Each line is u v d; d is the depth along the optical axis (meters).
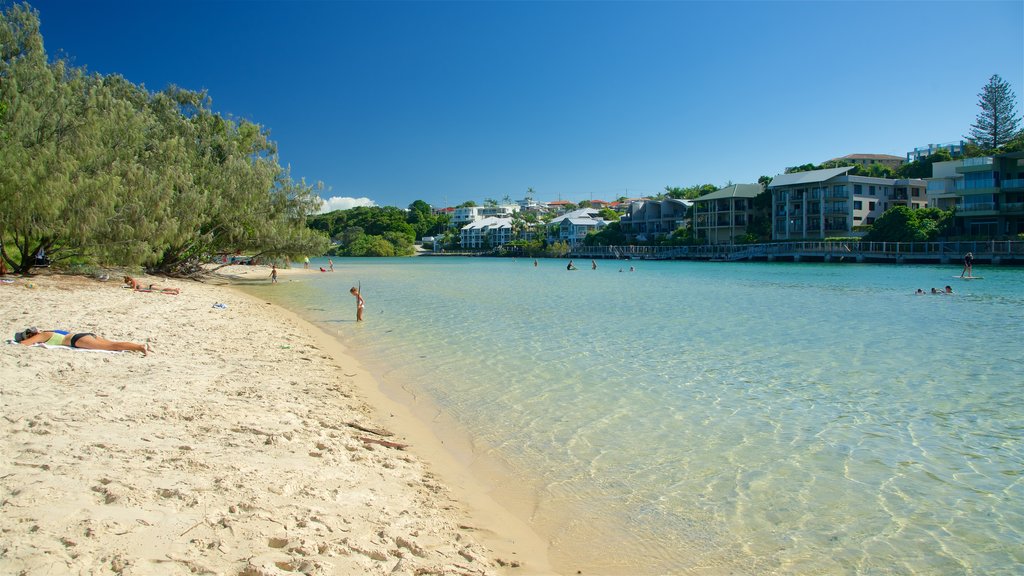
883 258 70.50
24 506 5.03
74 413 8.12
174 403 9.31
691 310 28.23
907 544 6.38
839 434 10.00
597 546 6.28
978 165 69.56
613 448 9.34
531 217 168.12
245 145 45.44
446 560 5.51
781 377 14.16
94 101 29.80
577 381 13.75
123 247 28.94
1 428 7.24
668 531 6.64
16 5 28.95
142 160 33.69
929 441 9.65
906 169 100.44
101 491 5.56
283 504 6.01
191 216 34.12
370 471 7.67
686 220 115.50
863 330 21.64
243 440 7.93
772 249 84.31
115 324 17.19
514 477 8.16
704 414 11.15
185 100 43.31
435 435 9.88
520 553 6.01
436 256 154.50
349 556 5.15
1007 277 48.00
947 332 21.09
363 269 74.19
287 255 45.25
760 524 6.83
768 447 9.38
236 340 16.88
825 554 6.17
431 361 15.96
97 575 4.12
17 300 20.73
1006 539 6.48
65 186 25.77
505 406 11.67
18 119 25.62
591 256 119.81
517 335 20.42
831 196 86.81
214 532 5.11
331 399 11.31
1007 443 9.53
